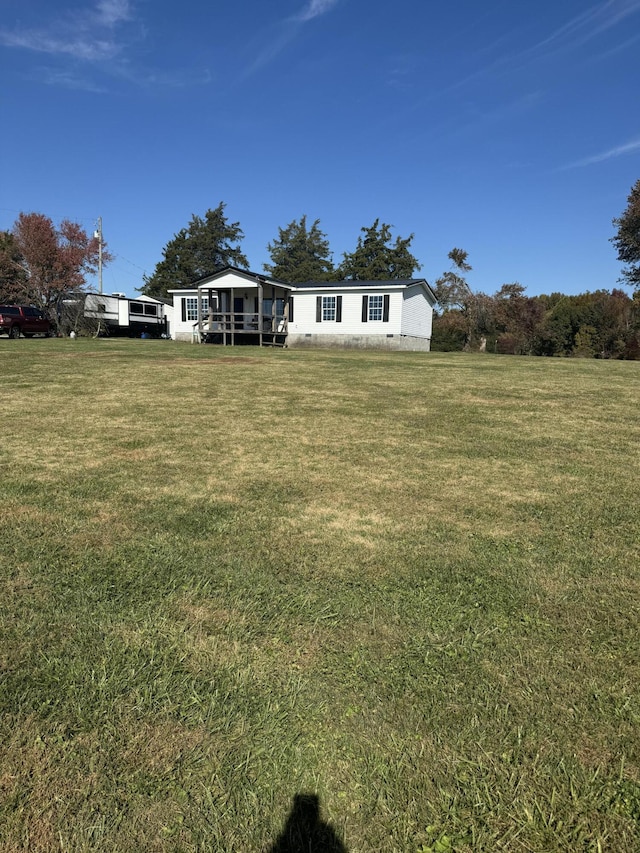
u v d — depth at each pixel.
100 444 5.29
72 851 1.35
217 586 2.59
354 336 24.41
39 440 5.43
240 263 53.00
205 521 3.36
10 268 28.77
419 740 1.69
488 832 1.41
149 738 1.69
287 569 2.76
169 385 9.18
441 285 39.25
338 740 1.69
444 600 2.48
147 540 3.08
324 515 3.49
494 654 2.10
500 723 1.75
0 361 12.43
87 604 2.42
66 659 2.05
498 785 1.54
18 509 3.54
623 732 1.72
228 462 4.71
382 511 3.58
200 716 1.78
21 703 1.83
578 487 4.15
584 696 1.87
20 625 2.26
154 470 4.45
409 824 1.43
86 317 27.94
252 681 1.94
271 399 7.96
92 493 3.87
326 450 5.16
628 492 4.05
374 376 10.77
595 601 2.48
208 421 6.41
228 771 1.58
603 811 1.47
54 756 1.62
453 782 1.55
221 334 26.05
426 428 6.18
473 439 5.69
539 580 2.67
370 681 1.94
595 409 7.50
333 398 8.11
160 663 2.04
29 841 1.37
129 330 31.33
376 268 44.53
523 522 3.43
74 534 3.15
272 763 1.60
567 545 3.09
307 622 2.30
